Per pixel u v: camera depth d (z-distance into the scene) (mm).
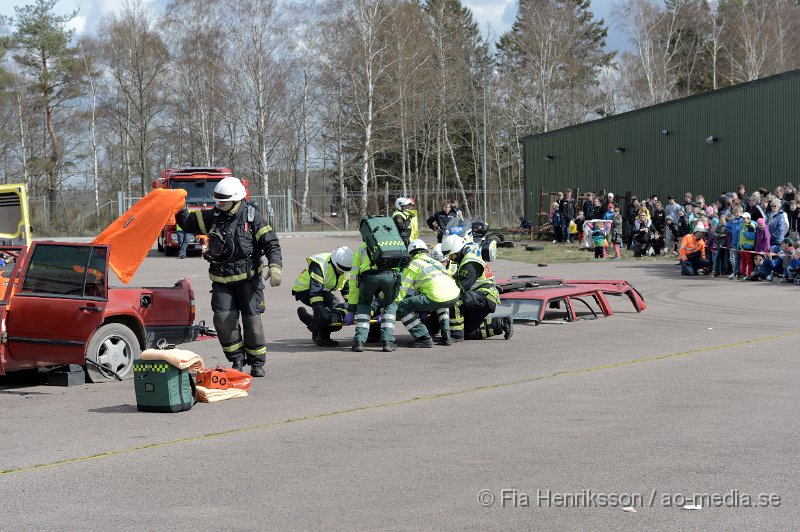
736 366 9617
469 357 10570
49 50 62438
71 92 62156
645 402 7828
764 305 15547
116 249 9906
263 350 9375
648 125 36312
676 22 72688
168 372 7688
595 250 27203
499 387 8648
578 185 42469
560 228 35938
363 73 56219
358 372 9633
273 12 54406
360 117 57906
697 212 23094
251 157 63094
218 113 58312
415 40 61000
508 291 14242
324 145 65562
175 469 5922
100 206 55875
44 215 55625
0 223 9688
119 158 70250
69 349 8953
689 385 8586
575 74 69125
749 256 20172
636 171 37375
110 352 9492
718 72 73688
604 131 39844
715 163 32125
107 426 7270
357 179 69250
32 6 62406
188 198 32844
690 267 21547
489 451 6250
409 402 8008
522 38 68312
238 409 7840
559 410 7551
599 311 15164
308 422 7277
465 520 4844
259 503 5172
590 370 9508
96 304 8977
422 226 58938
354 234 49438
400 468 5859
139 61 57562
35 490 5500
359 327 11094
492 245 16828
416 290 11438
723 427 6863
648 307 15672
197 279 23625
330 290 11688
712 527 4727
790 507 5023
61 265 9078
